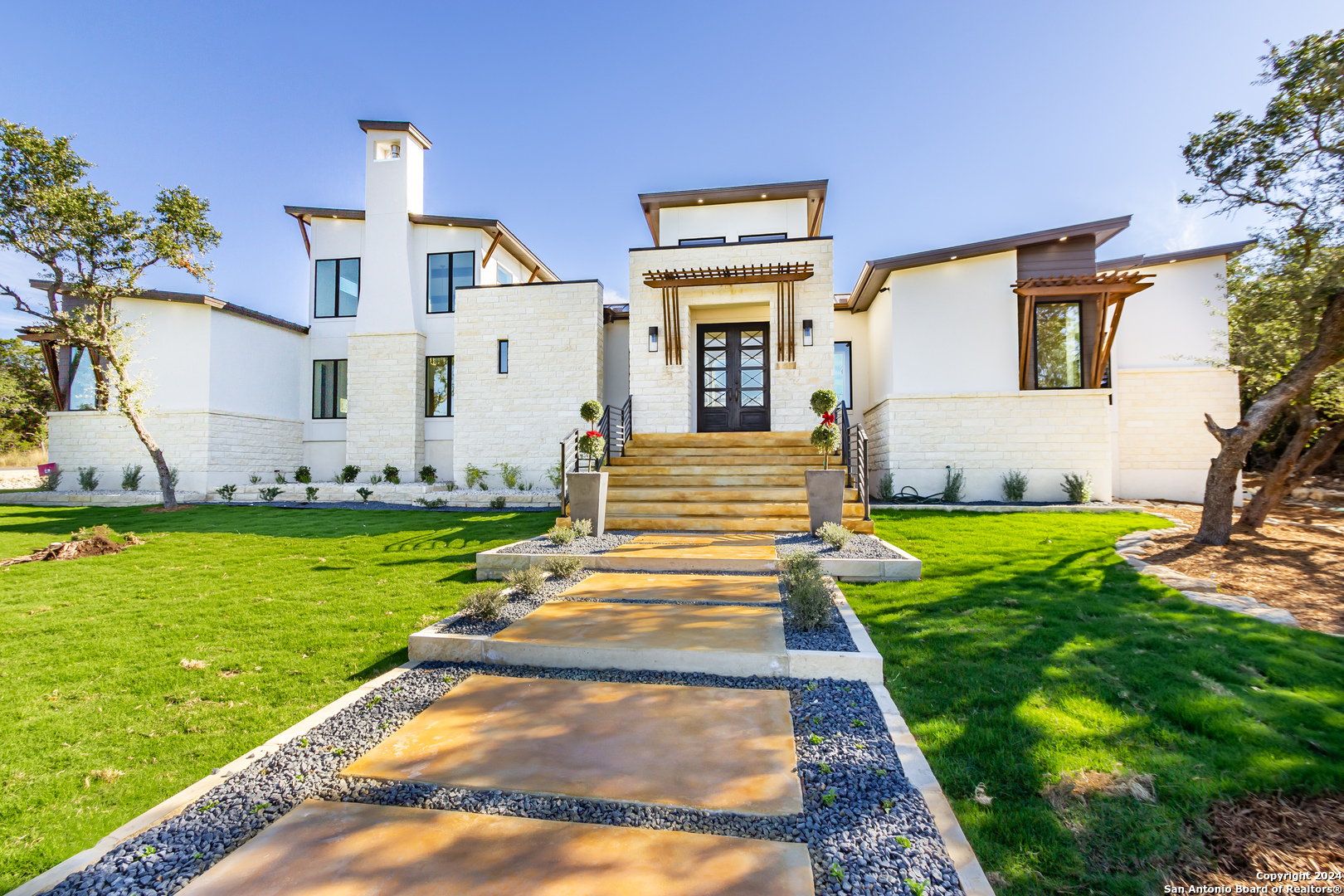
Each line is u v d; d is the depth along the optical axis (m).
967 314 12.76
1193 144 7.72
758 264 12.60
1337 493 11.97
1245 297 9.11
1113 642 4.20
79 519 11.67
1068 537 8.30
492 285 14.48
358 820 2.21
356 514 11.95
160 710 3.42
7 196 12.16
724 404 13.59
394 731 2.95
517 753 2.69
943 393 12.68
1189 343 12.92
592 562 6.36
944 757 2.74
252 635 4.73
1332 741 2.84
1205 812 2.36
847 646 3.82
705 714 3.09
